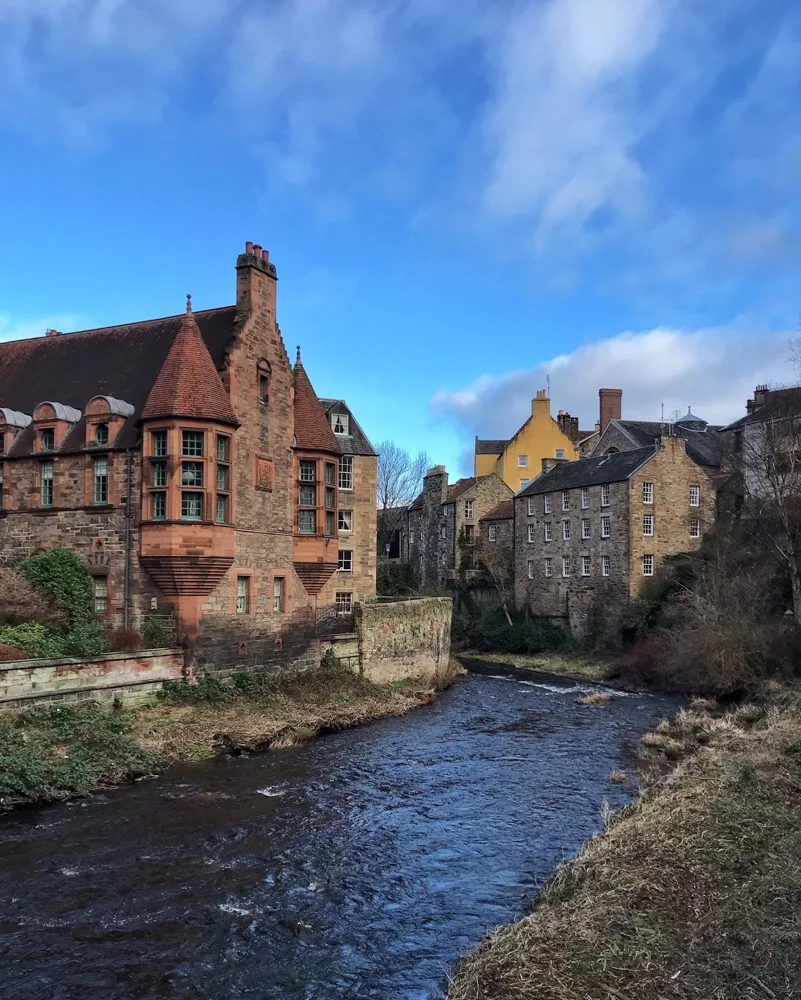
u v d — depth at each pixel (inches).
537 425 2878.9
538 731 1061.1
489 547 2463.1
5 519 1117.1
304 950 435.5
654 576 1881.2
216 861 561.0
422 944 443.5
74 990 389.1
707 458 2171.5
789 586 1489.9
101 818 642.2
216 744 877.8
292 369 1264.8
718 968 336.8
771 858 460.1
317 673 1216.8
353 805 703.7
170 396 1003.3
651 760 869.8
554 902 450.6
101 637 952.3
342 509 1699.1
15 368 1286.9
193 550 994.7
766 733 824.3
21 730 756.6
